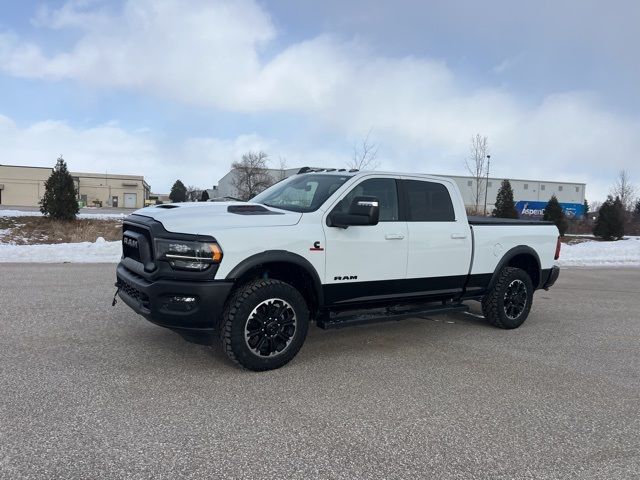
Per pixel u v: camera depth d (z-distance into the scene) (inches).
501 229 256.2
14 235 796.0
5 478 109.3
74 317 250.2
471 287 246.2
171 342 212.7
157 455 121.9
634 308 343.3
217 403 153.8
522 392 173.5
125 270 197.2
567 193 3186.5
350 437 135.6
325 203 199.0
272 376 179.2
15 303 276.8
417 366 197.2
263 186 1945.1
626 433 144.2
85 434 130.8
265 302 178.2
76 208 969.5
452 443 134.4
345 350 215.3
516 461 126.3
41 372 174.1
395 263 213.3
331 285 196.7
